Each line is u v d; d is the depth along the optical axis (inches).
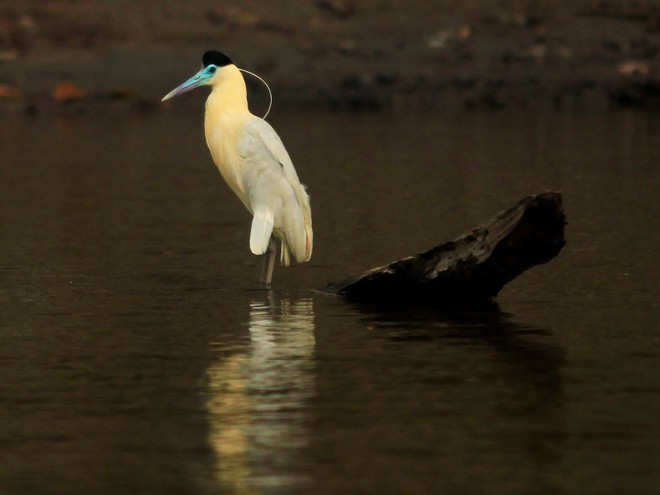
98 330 463.5
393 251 611.8
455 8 1446.9
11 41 1328.7
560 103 1282.0
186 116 1214.9
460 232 655.8
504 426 348.5
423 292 509.0
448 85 1302.9
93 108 1237.7
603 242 630.5
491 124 1147.9
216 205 759.1
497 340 443.2
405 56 1348.4
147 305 506.6
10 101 1236.5
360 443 335.6
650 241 632.4
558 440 337.4
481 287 505.0
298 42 1359.5
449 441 336.8
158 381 395.2
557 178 840.9
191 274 569.3
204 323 474.3
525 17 1414.9
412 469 316.8
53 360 421.4
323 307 500.7
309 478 311.7
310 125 1146.7
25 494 305.3
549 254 493.0
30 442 340.2
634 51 1349.7
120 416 361.1
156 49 1322.6
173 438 341.4
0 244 639.8
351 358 420.5
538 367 407.2
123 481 312.0
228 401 373.1
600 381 390.9
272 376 399.5
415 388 384.8
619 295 516.4
